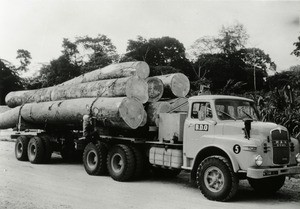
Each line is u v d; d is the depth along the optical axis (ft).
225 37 168.86
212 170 25.20
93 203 23.06
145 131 34.24
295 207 23.12
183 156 28.30
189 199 25.05
